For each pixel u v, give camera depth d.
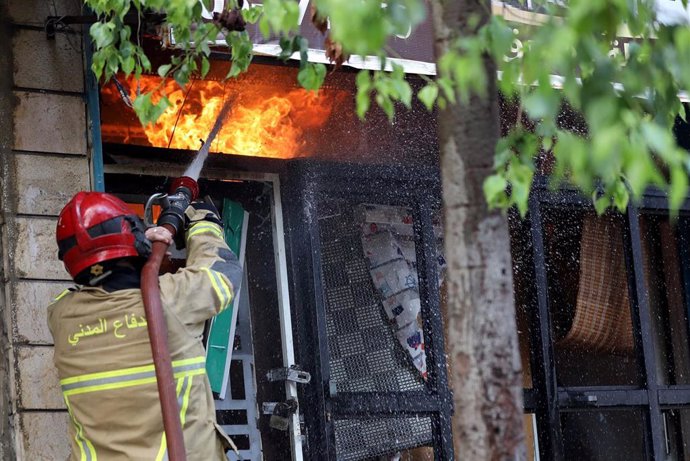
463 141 2.71
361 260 5.29
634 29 2.71
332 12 2.45
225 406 4.81
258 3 4.38
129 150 4.85
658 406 5.54
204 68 3.83
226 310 4.84
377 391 5.02
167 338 3.33
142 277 3.39
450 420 5.09
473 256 2.67
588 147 2.50
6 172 4.24
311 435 4.86
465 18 2.73
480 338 2.63
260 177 5.05
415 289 5.37
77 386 3.53
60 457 4.12
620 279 5.82
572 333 5.74
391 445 5.04
